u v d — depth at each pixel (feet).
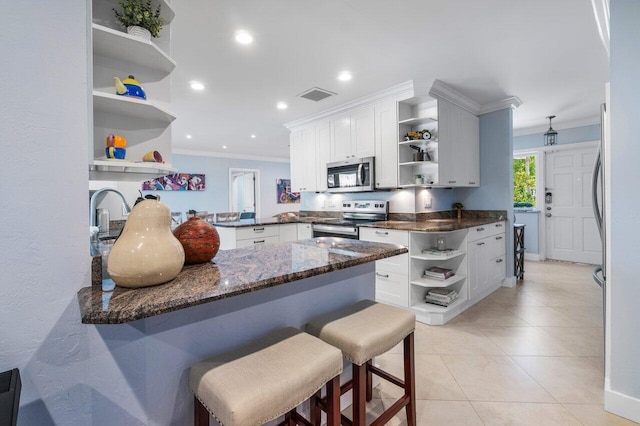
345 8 6.36
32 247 2.88
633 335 5.03
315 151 14.48
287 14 6.52
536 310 9.95
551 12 6.61
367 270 5.61
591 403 5.49
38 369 2.93
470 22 6.95
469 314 9.72
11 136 2.77
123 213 8.87
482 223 10.67
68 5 3.06
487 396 5.75
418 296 9.70
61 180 3.01
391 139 11.29
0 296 2.76
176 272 3.20
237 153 26.16
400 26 7.07
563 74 9.86
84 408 3.15
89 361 3.15
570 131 16.19
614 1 5.06
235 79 9.87
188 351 3.46
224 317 3.73
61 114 3.01
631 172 4.98
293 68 9.12
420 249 9.73
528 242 17.66
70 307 3.06
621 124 5.05
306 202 16.19
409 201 11.68
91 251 3.66
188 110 13.15
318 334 4.16
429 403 5.57
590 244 15.96
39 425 2.94
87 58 3.20
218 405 2.73
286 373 3.01
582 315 9.47
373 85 10.55
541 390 5.89
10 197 2.78
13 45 2.77
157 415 3.27
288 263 4.10
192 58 8.42
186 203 23.66
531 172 18.25
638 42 4.86
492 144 12.87
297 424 4.00
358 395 3.82
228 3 6.10
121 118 4.75
